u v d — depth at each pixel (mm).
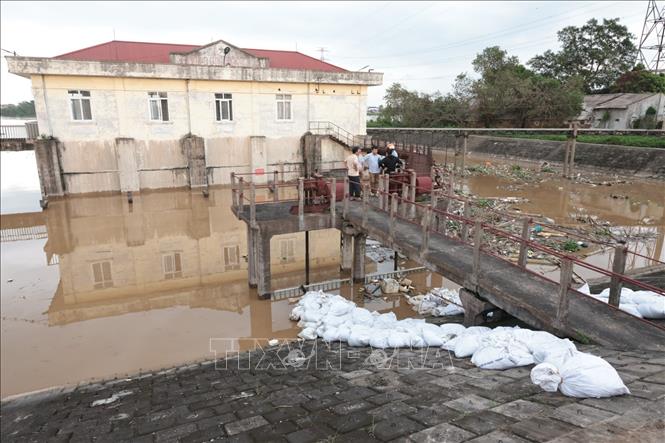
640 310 6668
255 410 5090
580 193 25359
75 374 8812
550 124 44719
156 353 9586
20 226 19469
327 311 10219
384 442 3697
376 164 14922
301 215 12094
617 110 40906
